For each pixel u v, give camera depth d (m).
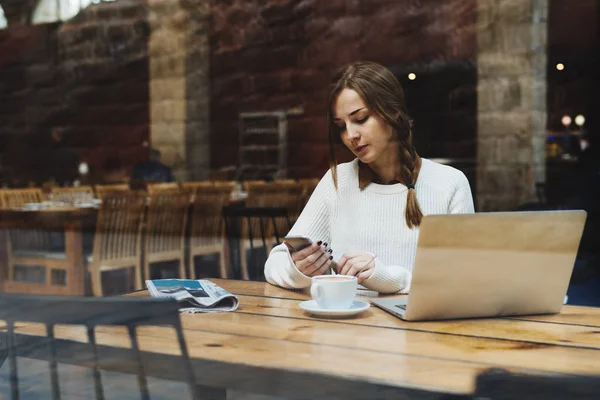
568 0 6.67
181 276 3.90
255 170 8.66
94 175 8.76
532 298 1.02
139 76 8.52
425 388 0.69
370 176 1.52
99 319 0.80
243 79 8.60
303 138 8.62
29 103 9.02
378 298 1.18
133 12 8.40
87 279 3.58
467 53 7.40
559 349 0.83
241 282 1.37
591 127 6.73
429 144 7.56
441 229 0.93
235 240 4.02
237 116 8.61
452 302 0.98
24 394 0.86
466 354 0.81
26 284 3.52
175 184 4.97
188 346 0.84
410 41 7.78
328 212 1.57
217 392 0.87
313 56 8.48
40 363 0.87
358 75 1.38
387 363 0.77
